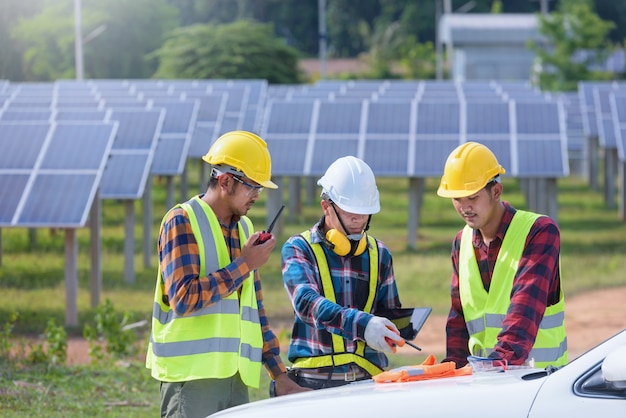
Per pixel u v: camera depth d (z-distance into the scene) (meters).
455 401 4.57
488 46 70.81
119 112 22.55
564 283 20.50
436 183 44.91
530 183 31.14
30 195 16.64
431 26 91.50
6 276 21.61
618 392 4.39
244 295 6.37
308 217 32.94
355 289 6.40
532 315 6.01
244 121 35.00
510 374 5.05
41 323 16.88
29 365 12.89
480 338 6.44
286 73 58.66
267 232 6.29
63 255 24.88
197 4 89.88
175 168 24.55
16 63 44.84
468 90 41.69
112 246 26.50
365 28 93.62
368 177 6.34
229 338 6.21
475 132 25.09
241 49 56.47
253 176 6.21
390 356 13.99
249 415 4.95
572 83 54.78
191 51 56.97
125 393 11.55
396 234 28.73
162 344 6.18
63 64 53.03
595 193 40.72
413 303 18.44
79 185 16.84
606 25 55.91
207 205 6.30
